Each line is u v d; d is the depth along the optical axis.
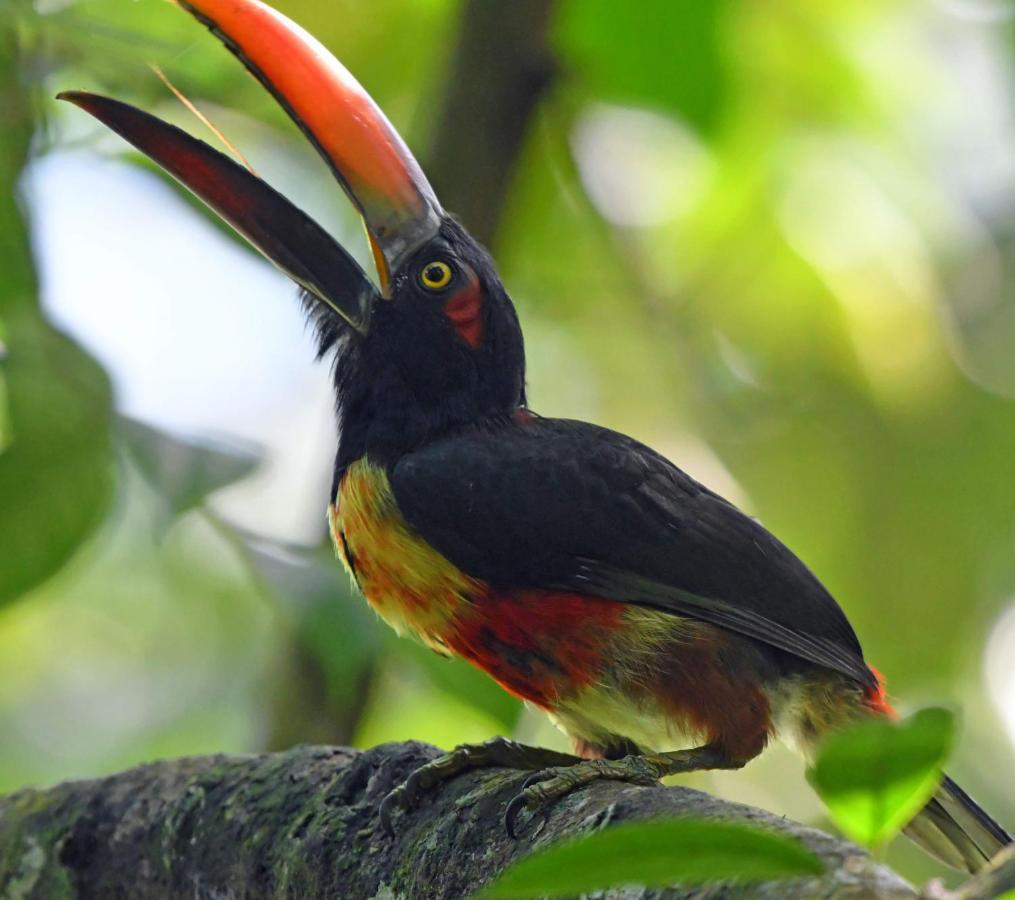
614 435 9.12
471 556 8.45
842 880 4.95
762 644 8.48
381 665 10.34
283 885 7.40
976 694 15.27
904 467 14.50
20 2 9.14
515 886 4.34
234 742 15.42
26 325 8.48
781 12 12.90
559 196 13.13
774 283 13.66
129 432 8.34
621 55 9.85
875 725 4.76
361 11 12.38
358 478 8.87
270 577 8.61
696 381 14.21
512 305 9.37
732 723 8.24
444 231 9.21
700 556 8.45
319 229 9.16
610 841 4.32
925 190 13.91
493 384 9.16
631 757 7.75
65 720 15.84
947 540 14.65
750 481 14.45
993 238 16.61
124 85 9.70
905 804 4.93
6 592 8.31
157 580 15.34
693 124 9.96
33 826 8.34
